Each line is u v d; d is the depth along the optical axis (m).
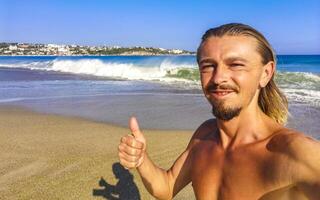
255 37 0.52
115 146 2.01
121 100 3.73
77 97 4.06
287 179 0.46
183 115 2.88
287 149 0.47
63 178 1.57
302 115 2.65
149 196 1.40
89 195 1.41
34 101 3.84
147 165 0.66
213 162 0.56
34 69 10.48
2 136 2.27
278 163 0.47
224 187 0.53
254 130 0.52
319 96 3.46
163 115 2.91
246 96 0.52
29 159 1.81
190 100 3.59
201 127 0.64
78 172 1.63
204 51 0.53
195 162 0.59
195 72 6.30
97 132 2.37
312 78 4.59
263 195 0.49
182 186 0.67
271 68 0.54
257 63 0.52
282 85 4.24
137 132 0.62
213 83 0.52
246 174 0.50
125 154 0.61
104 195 1.41
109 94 4.25
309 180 0.44
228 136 0.54
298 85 4.23
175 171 0.67
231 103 0.52
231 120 0.53
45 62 12.89
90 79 6.45
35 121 2.75
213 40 0.53
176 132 2.34
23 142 2.12
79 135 2.28
